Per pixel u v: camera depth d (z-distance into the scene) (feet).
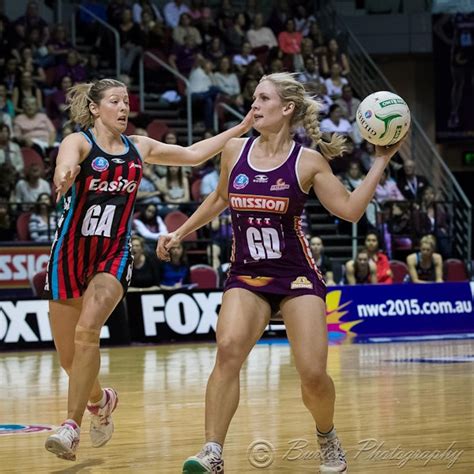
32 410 36.96
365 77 111.24
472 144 116.67
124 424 33.04
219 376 23.03
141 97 96.02
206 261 81.71
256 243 23.85
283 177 23.77
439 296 77.71
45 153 83.92
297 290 23.66
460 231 94.58
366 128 23.68
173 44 101.76
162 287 71.67
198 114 97.76
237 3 116.57
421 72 119.34
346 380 44.98
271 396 39.55
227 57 98.89
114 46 100.07
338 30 115.55
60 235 27.20
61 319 27.68
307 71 101.60
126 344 67.15
